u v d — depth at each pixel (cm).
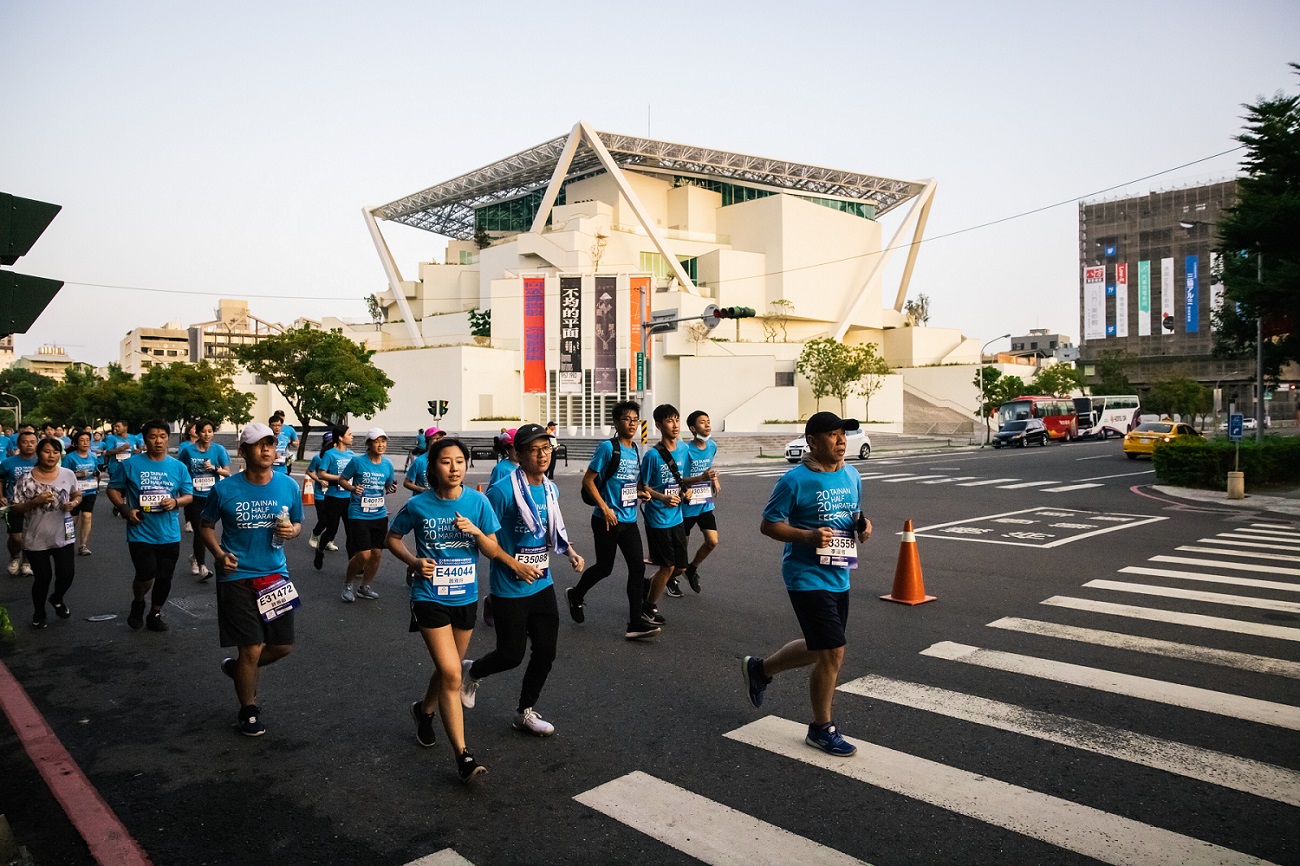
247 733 482
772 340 6556
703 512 836
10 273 387
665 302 5934
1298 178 1747
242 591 482
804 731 475
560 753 450
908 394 6838
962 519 1448
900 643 653
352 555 844
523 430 482
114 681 590
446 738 477
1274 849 339
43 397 6169
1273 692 528
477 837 360
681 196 7100
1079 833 354
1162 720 482
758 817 373
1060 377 6500
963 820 368
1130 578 904
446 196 7106
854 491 455
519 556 468
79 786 413
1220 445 1950
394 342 6962
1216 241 1755
